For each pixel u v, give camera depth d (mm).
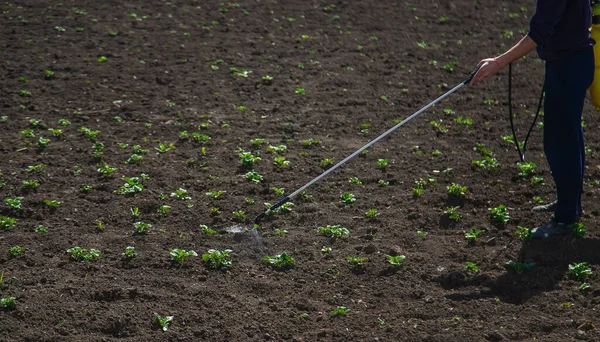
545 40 17672
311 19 42906
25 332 15195
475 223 20734
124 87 32125
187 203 21859
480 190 23031
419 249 19328
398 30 41844
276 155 25703
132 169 24188
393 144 27094
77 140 26656
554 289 17156
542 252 18828
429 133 28344
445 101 31875
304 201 22250
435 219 20969
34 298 16375
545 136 18969
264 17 42781
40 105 29938
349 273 18156
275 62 35938
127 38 38188
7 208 21094
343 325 15852
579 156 18797
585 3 17859
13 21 39656
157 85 32500
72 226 20344
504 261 18547
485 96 32562
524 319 15914
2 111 29219
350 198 22266
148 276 17703
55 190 22578
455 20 43938
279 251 19250
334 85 33375
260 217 21000
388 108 30906
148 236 19797
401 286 17516
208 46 37562
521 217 21047
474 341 15133
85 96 30984
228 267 18266
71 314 15867
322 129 28453
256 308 16484
